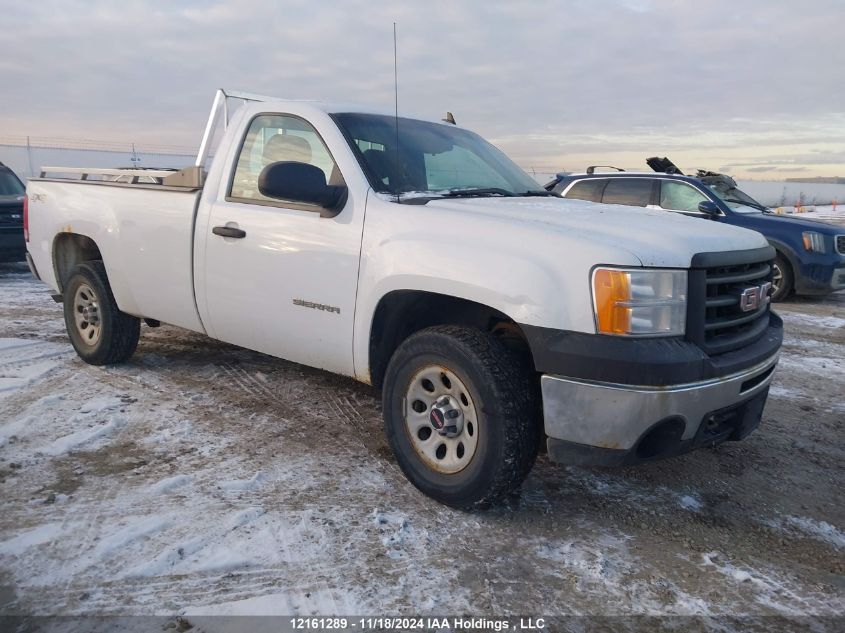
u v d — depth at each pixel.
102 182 5.02
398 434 3.38
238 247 4.00
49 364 5.28
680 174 10.27
